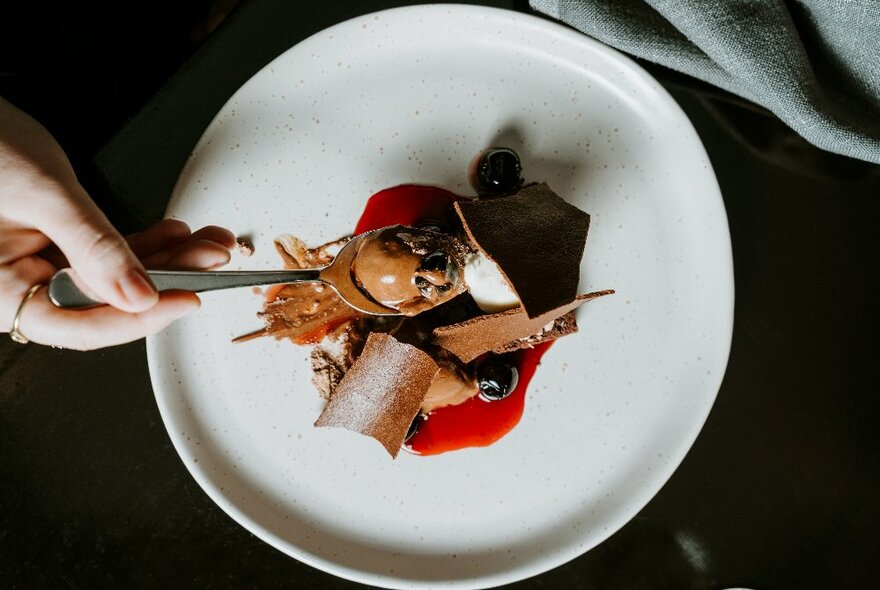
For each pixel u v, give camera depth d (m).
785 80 0.38
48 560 0.41
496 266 0.37
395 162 0.43
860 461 0.41
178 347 0.42
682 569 0.41
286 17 0.42
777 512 0.41
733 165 0.43
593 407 0.42
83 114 0.44
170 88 0.41
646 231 0.43
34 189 0.33
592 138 0.43
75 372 0.41
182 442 0.41
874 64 0.39
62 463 0.41
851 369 0.42
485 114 0.43
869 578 0.41
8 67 0.44
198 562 0.41
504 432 0.42
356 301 0.38
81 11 0.45
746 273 0.42
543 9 0.41
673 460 0.41
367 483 0.42
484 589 0.42
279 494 0.42
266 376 0.42
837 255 0.42
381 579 0.40
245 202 0.42
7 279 0.34
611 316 0.42
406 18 0.42
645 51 0.40
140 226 0.41
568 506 0.42
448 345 0.39
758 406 0.42
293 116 0.42
